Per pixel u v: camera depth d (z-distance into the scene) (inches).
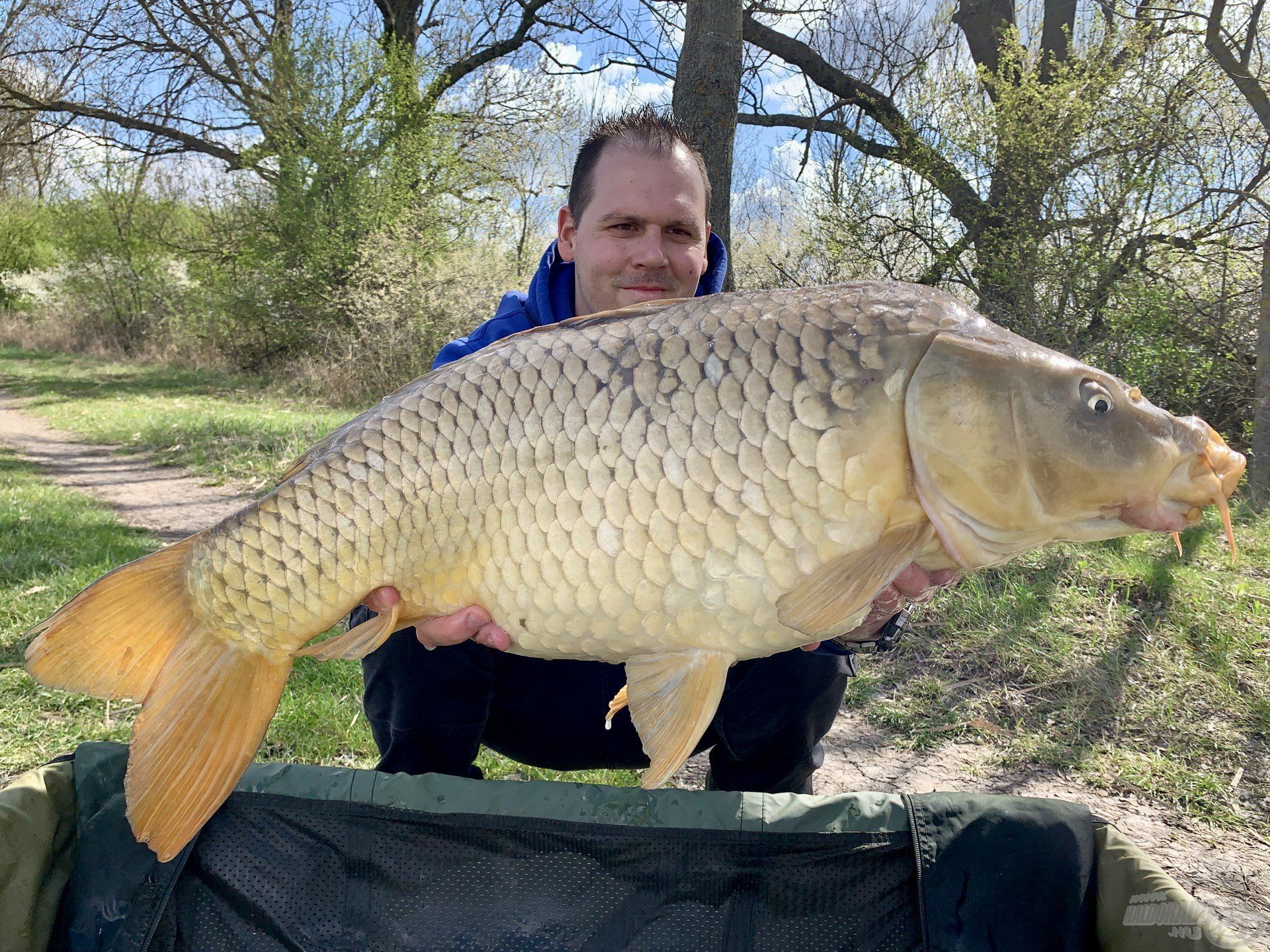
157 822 52.7
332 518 54.5
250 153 546.6
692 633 51.0
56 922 55.0
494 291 455.8
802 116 410.9
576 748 79.4
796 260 393.4
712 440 49.8
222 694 55.6
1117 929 51.8
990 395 49.0
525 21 511.5
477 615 53.9
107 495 253.3
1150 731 106.9
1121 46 288.2
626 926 56.6
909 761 104.8
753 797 57.2
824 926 56.1
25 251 974.4
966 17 379.9
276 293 546.6
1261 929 75.0
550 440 51.5
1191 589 136.2
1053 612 133.2
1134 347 268.1
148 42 540.7
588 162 76.5
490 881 57.2
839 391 49.4
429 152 519.5
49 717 105.7
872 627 66.1
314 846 57.4
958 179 317.7
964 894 54.1
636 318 53.2
